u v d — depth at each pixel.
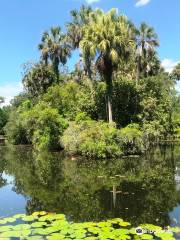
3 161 26.16
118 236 7.76
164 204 11.54
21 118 46.09
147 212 10.63
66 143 27.75
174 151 30.42
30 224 8.69
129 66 38.53
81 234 7.86
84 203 11.98
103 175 17.66
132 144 27.38
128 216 10.23
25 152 33.50
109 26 28.61
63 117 37.09
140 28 38.19
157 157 25.58
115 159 24.62
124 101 32.25
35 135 35.31
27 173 19.66
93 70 35.44
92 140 25.73
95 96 32.47
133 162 22.77
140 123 32.22
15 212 11.24
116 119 32.16
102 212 10.74
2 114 72.44
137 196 12.80
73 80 45.81
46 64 46.53
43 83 49.50
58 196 13.27
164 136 42.66
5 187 15.71
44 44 44.59
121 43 28.75
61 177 17.61
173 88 49.44
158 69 42.59
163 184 14.98
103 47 27.91
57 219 9.23
